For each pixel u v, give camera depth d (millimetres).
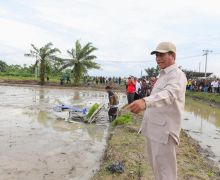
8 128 11477
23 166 7281
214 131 14305
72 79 49969
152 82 22078
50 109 17578
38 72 45781
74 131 11758
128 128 11305
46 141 9836
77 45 45750
